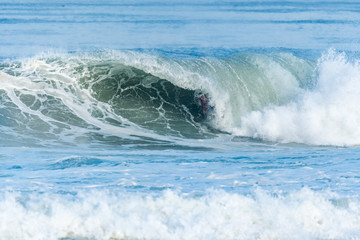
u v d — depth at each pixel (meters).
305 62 58.34
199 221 24.50
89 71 55.88
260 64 57.56
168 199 26.09
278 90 55.97
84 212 24.78
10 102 51.50
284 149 45.09
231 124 53.47
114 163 36.03
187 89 55.88
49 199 25.91
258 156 40.56
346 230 24.66
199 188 29.30
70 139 46.12
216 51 81.75
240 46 87.56
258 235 23.97
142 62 56.75
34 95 52.84
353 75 54.41
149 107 54.50
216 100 55.22
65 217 24.34
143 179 31.33
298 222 25.06
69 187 29.33
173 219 24.53
